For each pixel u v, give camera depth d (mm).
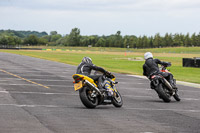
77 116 25297
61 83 52562
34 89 43500
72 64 113125
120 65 115562
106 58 178500
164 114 27734
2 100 32781
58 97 36594
